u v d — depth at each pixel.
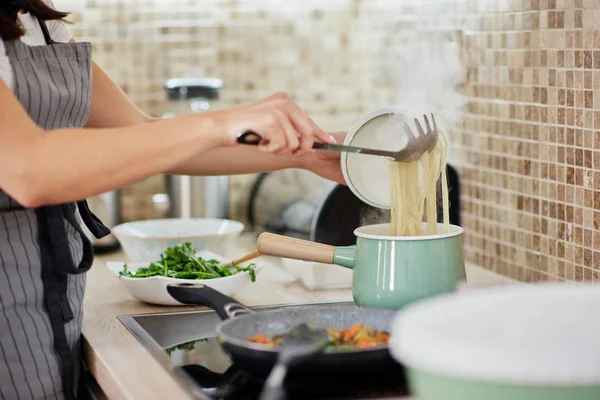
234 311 1.53
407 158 1.62
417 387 1.02
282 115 1.38
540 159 2.16
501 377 0.91
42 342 1.65
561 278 2.10
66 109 1.72
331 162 1.99
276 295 2.03
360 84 3.62
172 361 1.49
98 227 1.86
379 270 1.57
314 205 3.14
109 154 1.35
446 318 1.02
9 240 1.62
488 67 2.42
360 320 1.46
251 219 3.37
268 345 1.31
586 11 1.92
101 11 3.45
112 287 2.19
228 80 3.57
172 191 3.21
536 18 2.15
